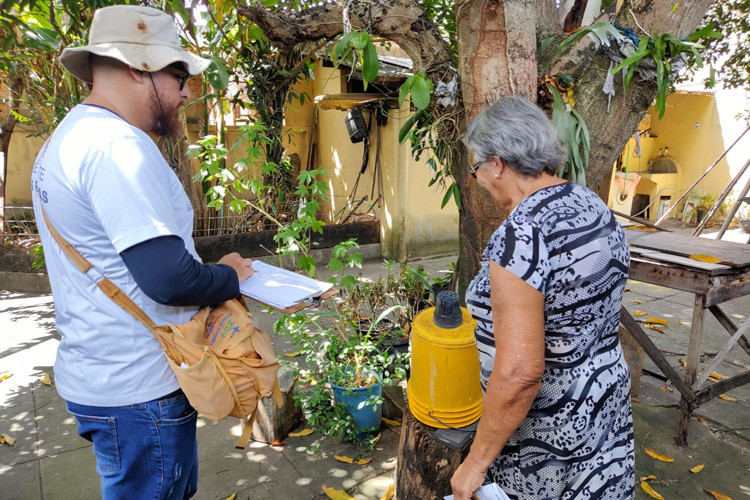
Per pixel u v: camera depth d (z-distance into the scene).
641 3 1.86
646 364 3.57
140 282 1.07
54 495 2.22
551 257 1.13
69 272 1.19
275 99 4.72
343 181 7.16
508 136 1.17
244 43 4.17
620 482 1.29
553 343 1.19
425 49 1.99
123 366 1.21
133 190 1.07
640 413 2.95
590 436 1.23
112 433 1.25
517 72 1.75
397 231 6.26
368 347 2.59
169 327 1.21
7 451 2.53
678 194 10.42
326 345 2.69
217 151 2.83
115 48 1.15
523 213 1.15
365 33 1.78
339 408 2.54
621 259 1.21
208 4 3.57
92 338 1.19
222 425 2.78
